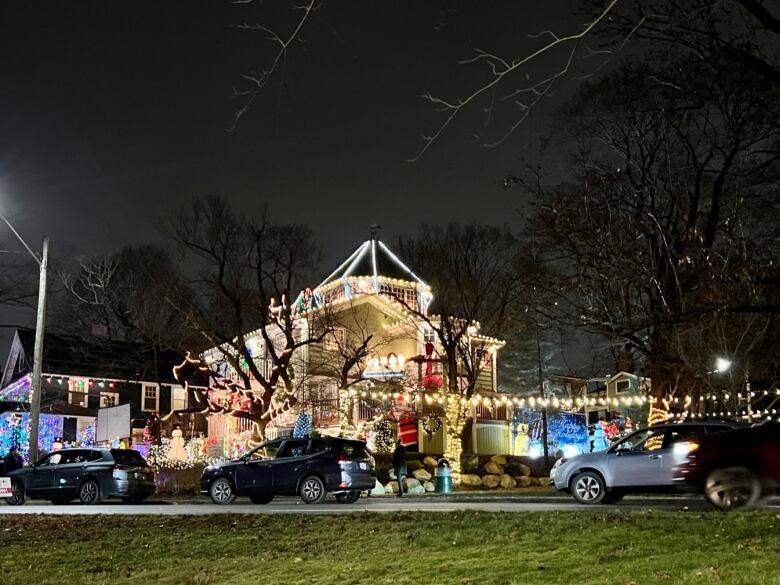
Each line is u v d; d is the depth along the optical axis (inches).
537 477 1592.0
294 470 832.9
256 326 1793.8
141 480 956.0
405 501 869.2
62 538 597.9
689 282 807.1
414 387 1614.2
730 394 1026.7
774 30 463.5
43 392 2021.4
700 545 396.2
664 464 661.3
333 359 1635.1
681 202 933.2
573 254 867.4
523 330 1625.2
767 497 599.5
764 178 750.5
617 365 1235.2
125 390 2123.5
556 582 340.8
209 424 1931.6
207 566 469.7
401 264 1779.0
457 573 378.0
